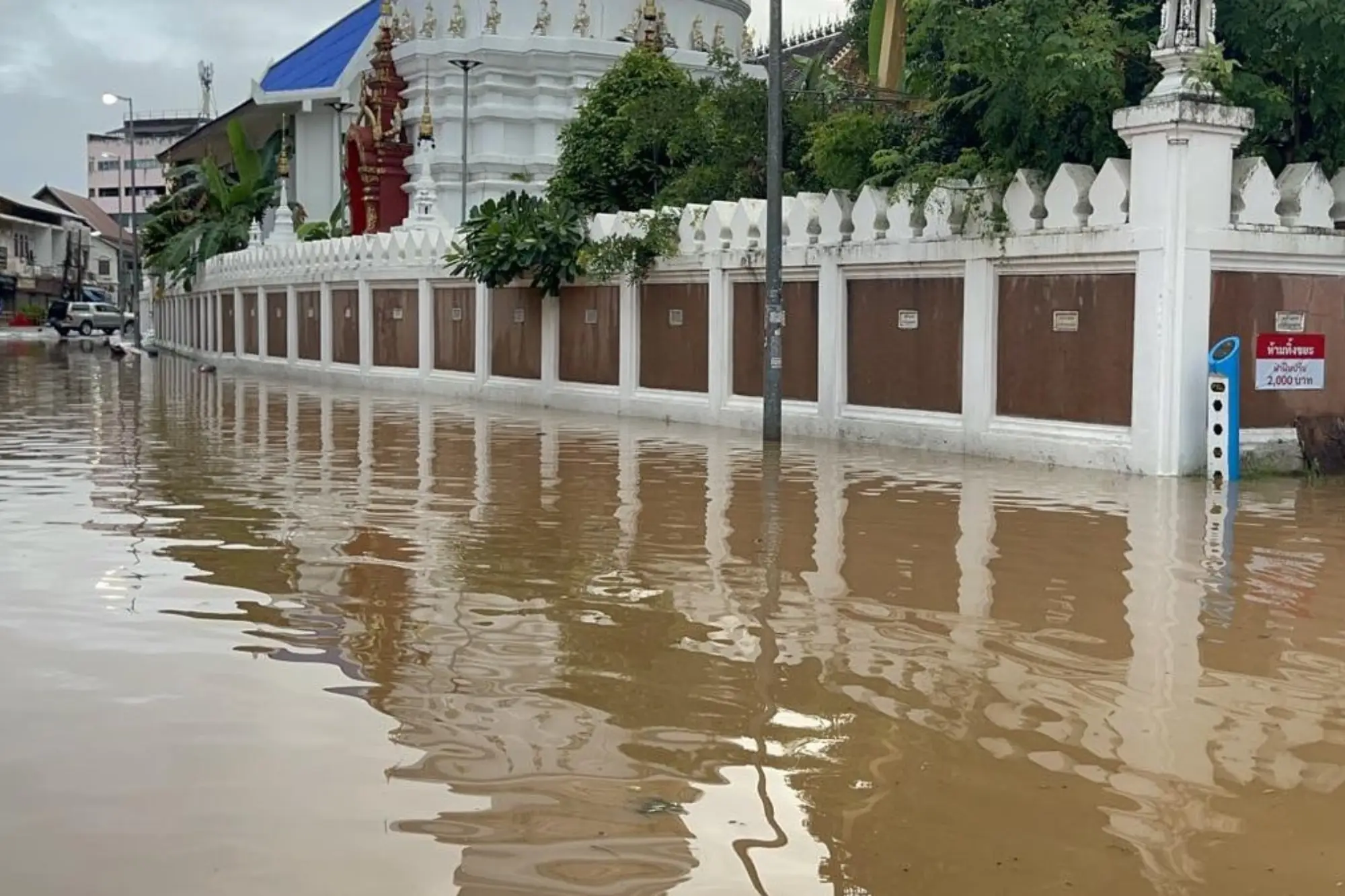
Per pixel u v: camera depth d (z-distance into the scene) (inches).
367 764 178.7
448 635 243.9
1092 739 190.1
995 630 249.0
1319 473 469.7
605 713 199.9
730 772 176.9
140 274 2380.7
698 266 671.8
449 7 1438.2
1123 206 468.4
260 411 773.3
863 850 152.9
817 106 863.7
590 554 320.5
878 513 382.3
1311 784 173.2
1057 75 484.4
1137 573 299.4
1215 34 510.0
